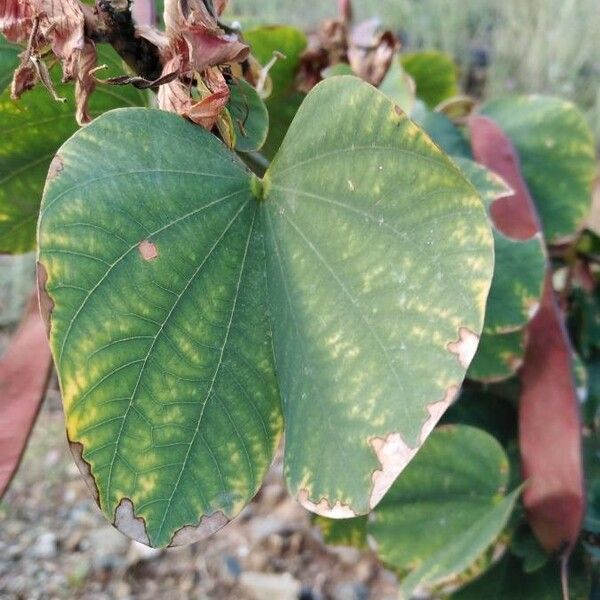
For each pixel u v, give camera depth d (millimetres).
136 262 107
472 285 103
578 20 667
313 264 116
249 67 147
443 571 164
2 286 517
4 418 148
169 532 109
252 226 120
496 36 694
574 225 222
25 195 169
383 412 107
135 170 109
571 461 171
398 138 106
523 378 181
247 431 116
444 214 105
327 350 112
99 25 118
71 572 320
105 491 105
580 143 224
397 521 189
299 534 347
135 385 107
